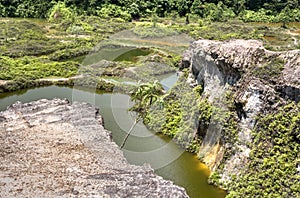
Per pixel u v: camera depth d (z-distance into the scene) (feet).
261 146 62.34
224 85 72.84
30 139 67.87
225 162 67.15
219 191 64.80
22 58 135.64
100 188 54.95
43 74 123.24
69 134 68.69
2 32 164.04
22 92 112.98
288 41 156.66
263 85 64.90
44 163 60.80
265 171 59.67
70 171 58.39
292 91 61.98
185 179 67.10
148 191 54.54
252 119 65.05
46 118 76.43
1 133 70.28
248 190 59.82
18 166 60.03
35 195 53.78
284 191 56.70
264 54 67.51
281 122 61.46
